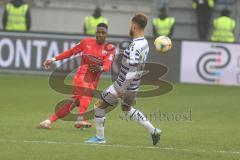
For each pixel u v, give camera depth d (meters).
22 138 30.98
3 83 55.75
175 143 31.48
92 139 30.58
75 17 72.56
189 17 72.12
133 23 29.09
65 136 32.09
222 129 37.22
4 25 67.31
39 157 26.61
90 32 65.69
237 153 29.39
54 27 72.56
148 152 28.56
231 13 71.94
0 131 32.84
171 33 66.69
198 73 60.69
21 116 39.03
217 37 67.50
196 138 33.50
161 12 67.00
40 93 50.44
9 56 61.41
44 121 34.62
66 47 60.69
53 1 72.69
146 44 29.20
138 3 72.62
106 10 72.31
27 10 67.12
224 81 60.66
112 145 29.95
